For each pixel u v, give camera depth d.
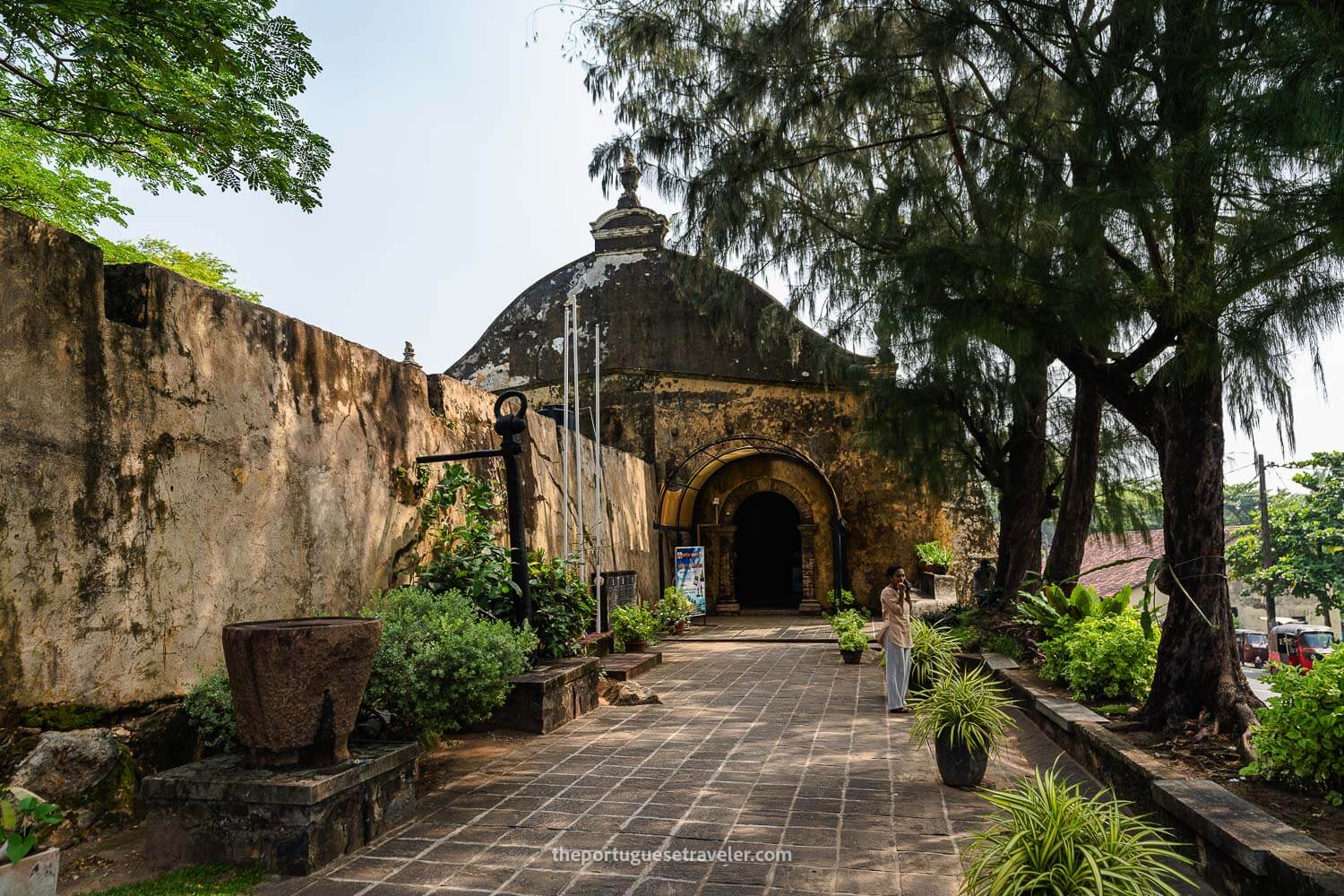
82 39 5.71
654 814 4.94
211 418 5.61
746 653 13.80
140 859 4.19
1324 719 4.00
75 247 4.68
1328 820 3.85
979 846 3.49
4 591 4.17
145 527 5.02
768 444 18.53
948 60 7.48
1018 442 12.33
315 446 6.74
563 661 8.41
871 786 5.55
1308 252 4.79
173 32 5.84
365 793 4.50
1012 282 6.43
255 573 5.94
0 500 4.17
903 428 12.00
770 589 27.59
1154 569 6.08
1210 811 3.93
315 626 4.37
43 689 4.34
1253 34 4.78
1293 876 3.13
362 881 3.94
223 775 4.25
